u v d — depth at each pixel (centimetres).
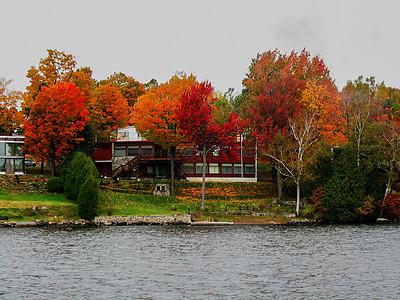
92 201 7819
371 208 8600
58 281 3981
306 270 4369
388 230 7238
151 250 5344
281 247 5562
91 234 6575
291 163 8819
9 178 8950
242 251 5294
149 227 7512
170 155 9412
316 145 9219
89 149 9331
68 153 9181
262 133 9306
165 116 9156
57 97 8956
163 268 4447
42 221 7525
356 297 3581
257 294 3650
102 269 4400
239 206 8900
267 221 8344
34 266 4491
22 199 8219
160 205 8894
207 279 4056
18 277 4091
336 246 5628
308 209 8750
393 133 8750
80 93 9181
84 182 7925
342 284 3909
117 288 3788
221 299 3528
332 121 9675
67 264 4594
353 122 9519
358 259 4841
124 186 9356
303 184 9212
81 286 3841
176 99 9475
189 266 4531
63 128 9006
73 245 5619
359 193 8606
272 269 4409
